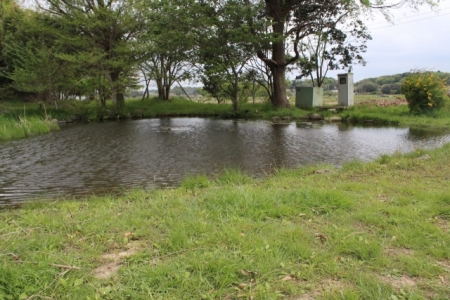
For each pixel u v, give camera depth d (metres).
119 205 4.41
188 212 3.76
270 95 23.33
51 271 2.45
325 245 2.95
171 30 18.78
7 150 9.77
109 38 21.19
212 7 18.48
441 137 11.19
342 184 5.09
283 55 21.55
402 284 2.38
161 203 4.25
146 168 7.49
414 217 3.55
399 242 2.99
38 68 17.12
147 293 2.23
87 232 3.30
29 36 19.80
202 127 15.53
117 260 2.74
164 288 2.29
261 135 12.60
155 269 2.50
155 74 26.89
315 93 22.67
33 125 13.79
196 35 18.91
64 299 2.19
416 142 10.39
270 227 3.32
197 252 2.78
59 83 18.27
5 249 2.79
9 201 5.33
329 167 6.82
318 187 4.93
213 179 6.37
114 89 21.14
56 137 12.41
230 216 3.62
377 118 16.09
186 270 2.51
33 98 26.28
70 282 2.35
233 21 18.50
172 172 7.12
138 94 34.94
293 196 4.24
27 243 2.94
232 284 2.37
